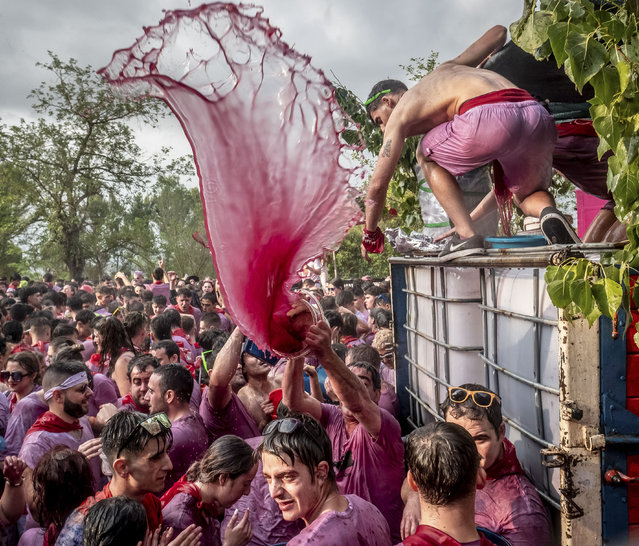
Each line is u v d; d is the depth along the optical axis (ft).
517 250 8.31
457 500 5.90
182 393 11.59
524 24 6.70
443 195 11.08
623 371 6.73
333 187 4.35
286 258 4.69
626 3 6.45
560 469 6.85
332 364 8.78
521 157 10.54
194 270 105.09
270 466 7.06
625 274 6.40
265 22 3.88
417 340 13.70
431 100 10.77
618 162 6.41
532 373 8.18
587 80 6.12
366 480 9.53
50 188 117.91
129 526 7.06
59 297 38.78
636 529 6.77
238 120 4.12
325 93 4.16
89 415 15.51
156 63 3.83
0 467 10.25
